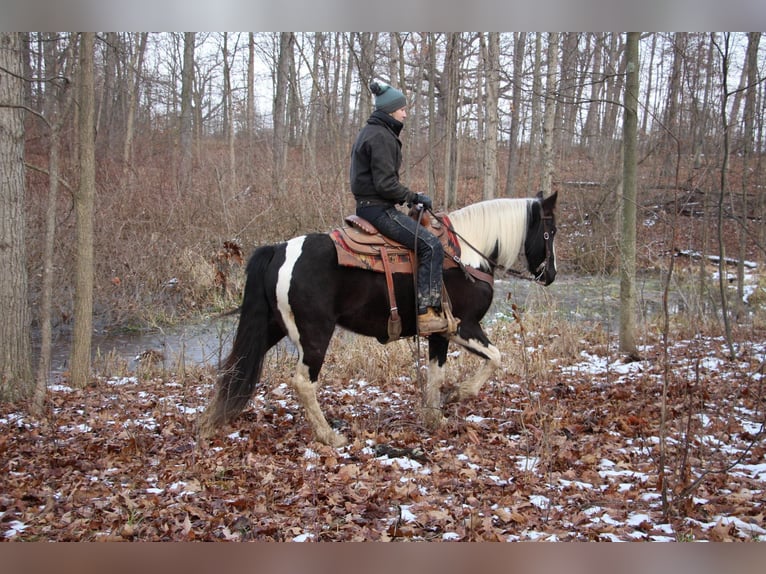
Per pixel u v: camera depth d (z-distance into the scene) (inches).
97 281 444.8
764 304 446.9
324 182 584.7
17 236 260.8
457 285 215.3
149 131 873.5
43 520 150.9
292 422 232.8
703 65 380.5
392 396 268.5
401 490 168.2
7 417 236.7
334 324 206.2
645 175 611.8
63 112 236.4
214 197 563.8
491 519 153.7
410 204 211.6
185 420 218.1
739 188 594.2
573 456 195.8
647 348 346.3
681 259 522.6
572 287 522.0
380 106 204.8
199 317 459.5
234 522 151.3
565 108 832.9
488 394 264.8
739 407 239.8
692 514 155.8
